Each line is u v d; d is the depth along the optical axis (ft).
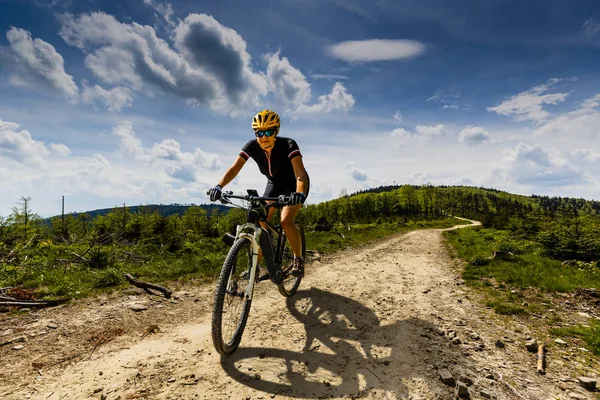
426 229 116.78
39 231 46.80
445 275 24.98
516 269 25.22
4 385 7.60
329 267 24.91
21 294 14.44
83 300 14.37
